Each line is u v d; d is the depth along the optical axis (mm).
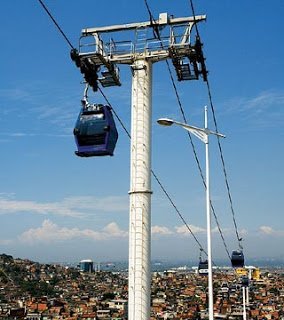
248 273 58375
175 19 17125
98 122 16031
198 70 18000
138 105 16875
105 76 17750
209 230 25672
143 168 16453
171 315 183875
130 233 16344
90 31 17328
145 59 17172
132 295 15969
